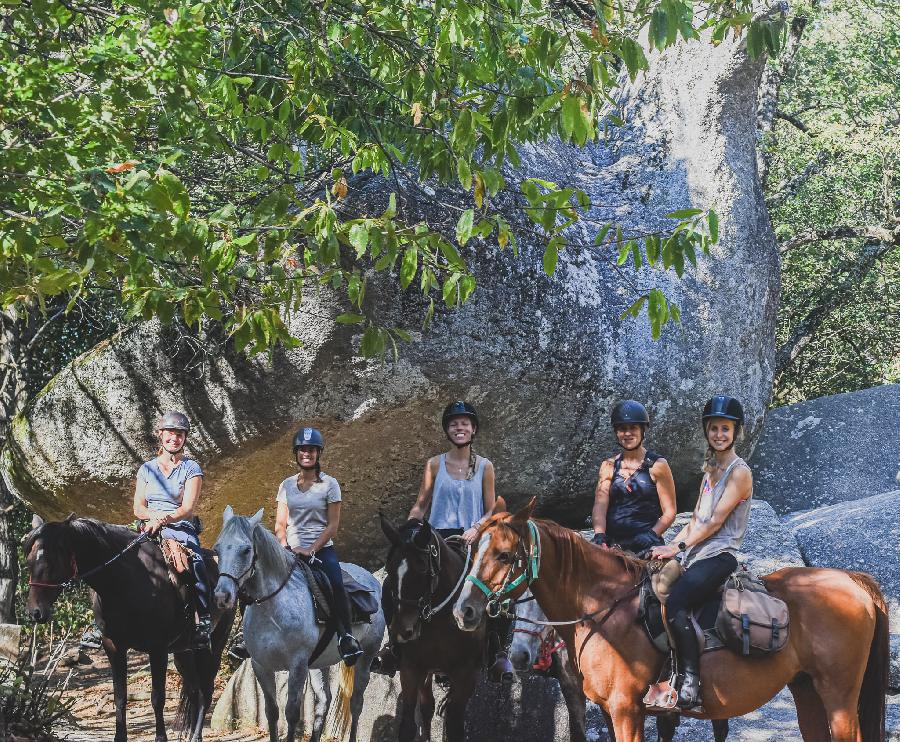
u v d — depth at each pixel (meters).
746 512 5.78
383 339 6.45
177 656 8.40
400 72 6.98
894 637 8.18
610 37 5.94
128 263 5.66
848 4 20.08
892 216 19.30
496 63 6.53
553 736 7.75
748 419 11.34
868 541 9.55
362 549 10.68
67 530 7.50
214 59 6.19
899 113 19.45
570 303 9.92
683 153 11.66
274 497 9.73
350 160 9.02
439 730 8.54
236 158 9.52
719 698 5.57
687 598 5.56
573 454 10.25
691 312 10.88
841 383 21.81
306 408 9.01
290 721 7.43
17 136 5.24
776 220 20.09
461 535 7.38
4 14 5.57
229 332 6.88
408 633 6.83
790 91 21.80
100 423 9.27
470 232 5.45
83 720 10.49
